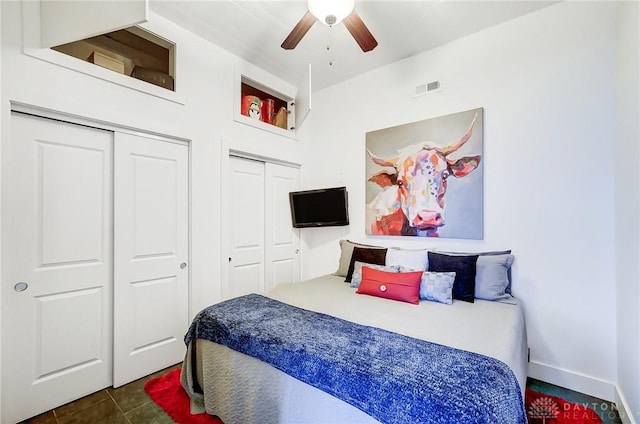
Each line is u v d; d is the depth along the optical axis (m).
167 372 2.31
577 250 2.05
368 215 3.16
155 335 2.33
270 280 3.37
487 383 1.06
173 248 2.46
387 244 3.03
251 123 3.08
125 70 2.46
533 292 2.21
